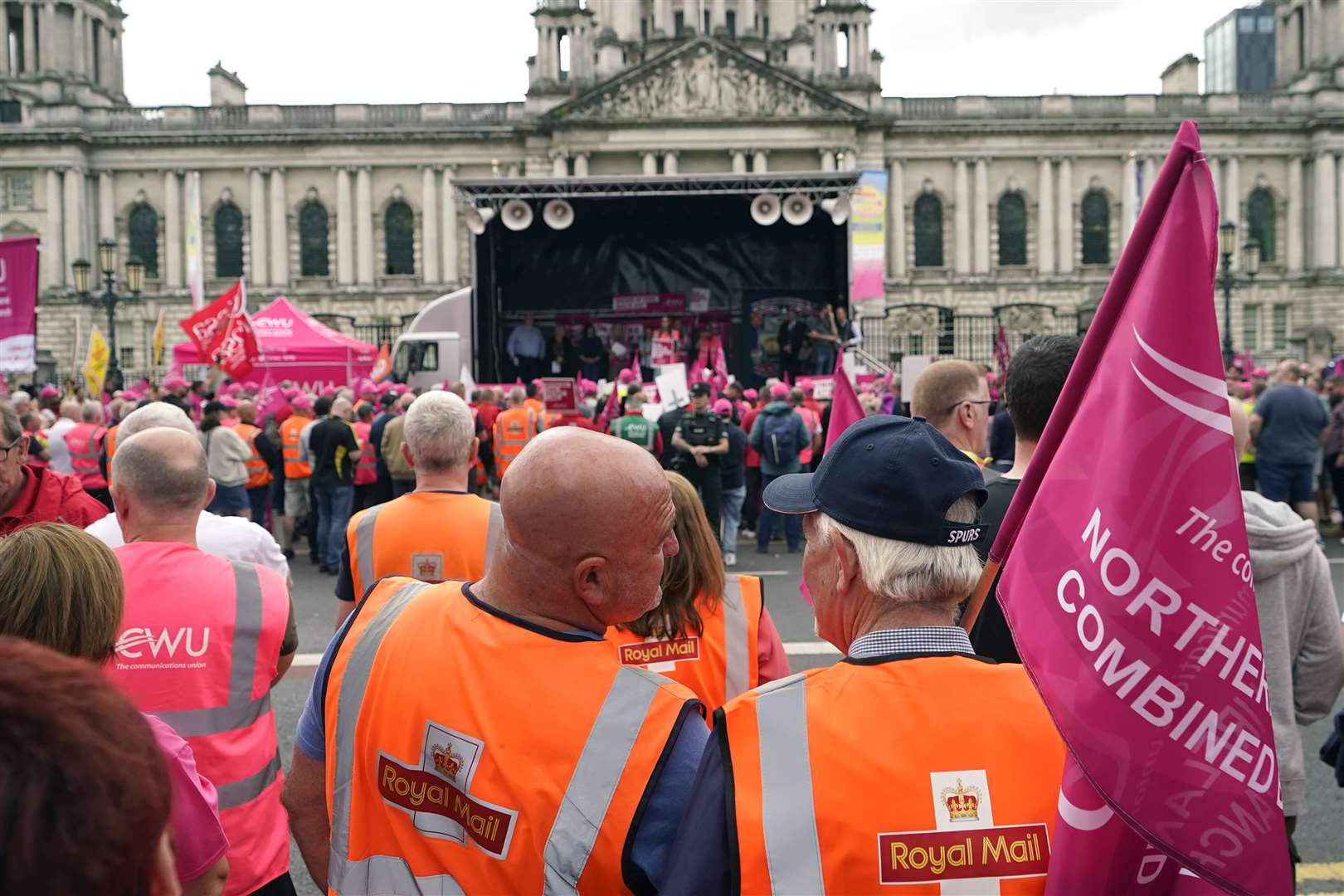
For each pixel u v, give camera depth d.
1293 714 3.56
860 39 59.09
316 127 58.81
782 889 1.96
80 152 58.50
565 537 2.32
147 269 59.59
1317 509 15.94
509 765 2.23
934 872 1.97
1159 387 2.05
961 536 2.19
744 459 13.95
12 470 4.82
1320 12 66.12
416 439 4.67
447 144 58.97
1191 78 64.31
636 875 2.16
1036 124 58.72
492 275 24.20
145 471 3.55
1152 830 1.90
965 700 2.11
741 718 2.13
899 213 59.19
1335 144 58.78
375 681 2.45
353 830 2.43
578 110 56.00
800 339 25.33
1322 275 59.38
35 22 64.06
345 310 59.50
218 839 2.39
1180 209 2.08
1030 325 57.38
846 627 2.32
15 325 13.08
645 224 25.92
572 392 15.91
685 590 3.46
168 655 3.31
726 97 56.09
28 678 1.19
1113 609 2.00
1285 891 1.89
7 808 1.10
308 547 15.92
